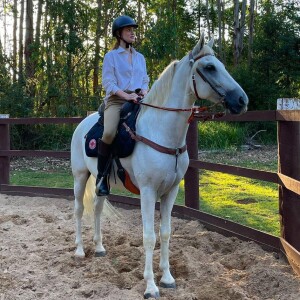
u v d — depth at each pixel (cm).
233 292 379
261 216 679
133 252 498
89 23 1877
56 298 378
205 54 369
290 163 458
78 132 498
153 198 388
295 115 422
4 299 376
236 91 351
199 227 604
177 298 372
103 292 389
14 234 582
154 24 1809
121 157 405
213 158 1393
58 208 751
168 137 381
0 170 868
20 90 1639
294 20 2241
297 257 420
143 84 428
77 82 1845
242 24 2852
